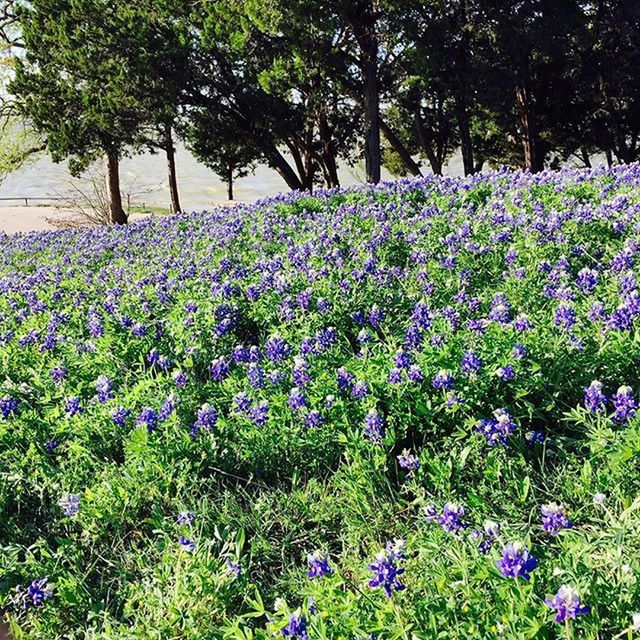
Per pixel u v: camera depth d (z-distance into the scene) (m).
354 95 33.41
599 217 8.50
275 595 3.86
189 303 7.85
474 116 39.81
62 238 18.39
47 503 5.13
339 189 17.00
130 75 30.75
